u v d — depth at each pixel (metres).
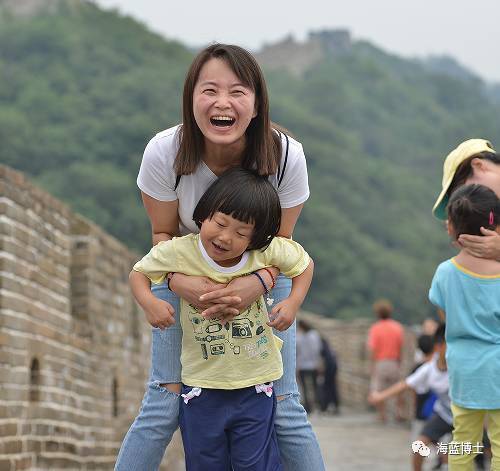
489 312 8.94
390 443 24.09
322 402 37.38
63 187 121.56
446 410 14.94
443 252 160.88
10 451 12.16
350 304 132.62
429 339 18.19
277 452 7.59
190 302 7.28
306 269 7.48
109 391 16.80
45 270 13.95
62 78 153.12
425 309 138.50
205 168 7.43
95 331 15.99
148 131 135.38
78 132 134.00
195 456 7.53
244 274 7.27
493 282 8.98
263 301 7.42
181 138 7.39
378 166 173.38
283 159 7.45
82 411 15.23
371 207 159.88
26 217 13.19
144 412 7.70
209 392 7.42
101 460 16.12
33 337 13.25
